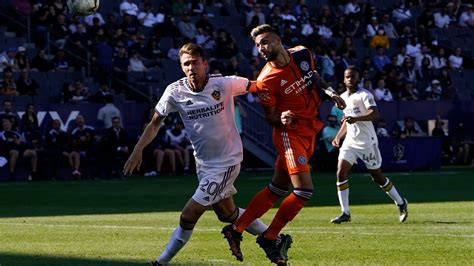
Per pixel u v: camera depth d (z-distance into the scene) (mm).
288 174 26109
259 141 85438
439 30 111875
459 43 112062
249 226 25656
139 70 88625
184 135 79625
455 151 92125
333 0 109500
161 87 88688
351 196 54344
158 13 96625
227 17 100938
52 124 75500
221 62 86938
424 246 29922
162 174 79500
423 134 92875
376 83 96438
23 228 37062
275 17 99812
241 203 49906
